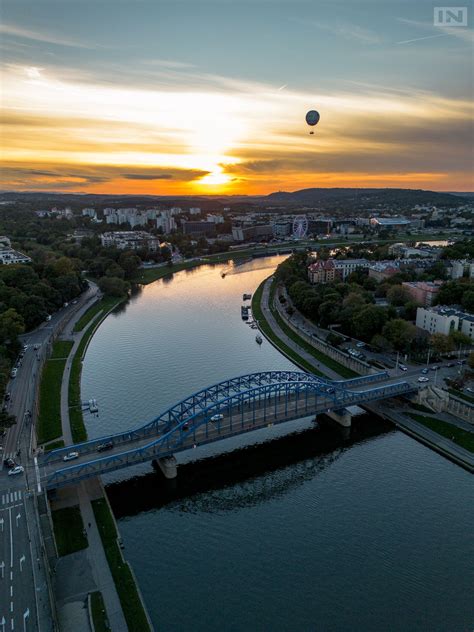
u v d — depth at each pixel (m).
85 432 189.62
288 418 187.38
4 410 199.50
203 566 131.75
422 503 155.50
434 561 132.00
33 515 135.12
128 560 133.62
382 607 118.38
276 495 162.38
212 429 180.25
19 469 153.50
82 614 111.75
